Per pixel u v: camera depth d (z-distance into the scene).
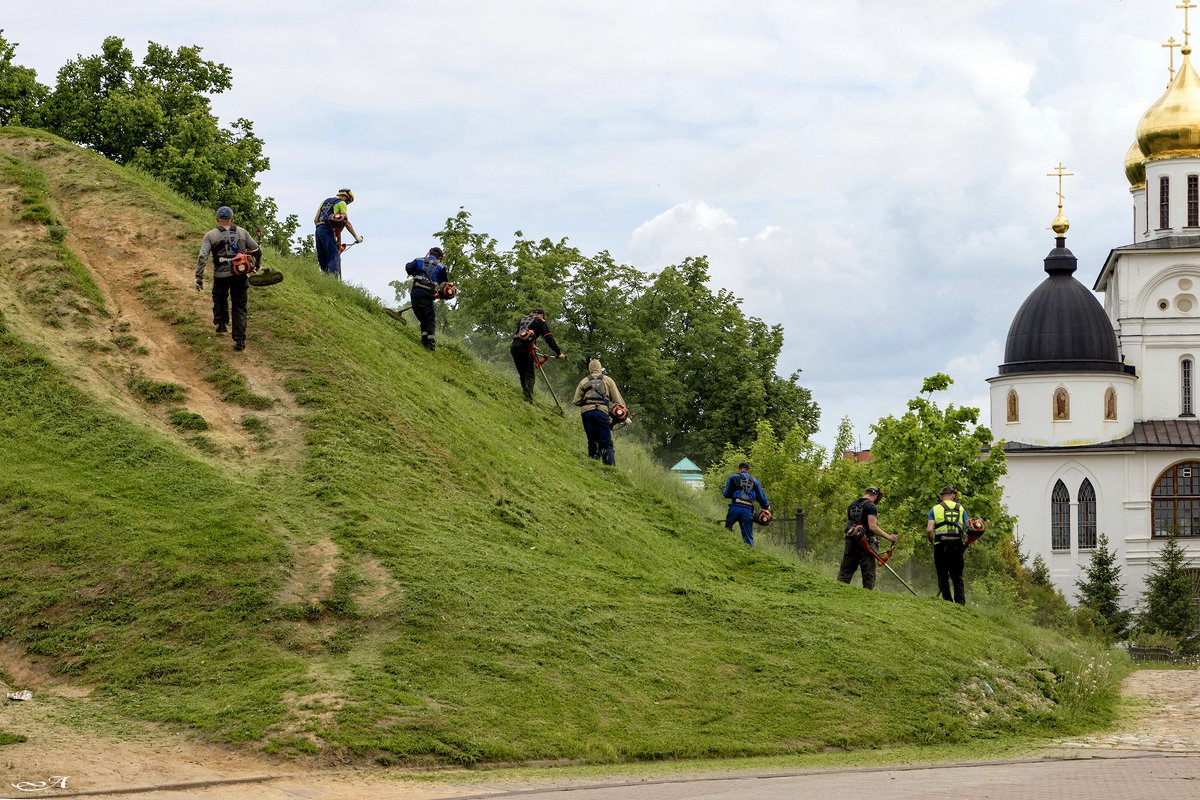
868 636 26.00
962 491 83.75
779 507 71.25
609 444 37.91
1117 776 16.59
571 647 21.91
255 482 25.58
